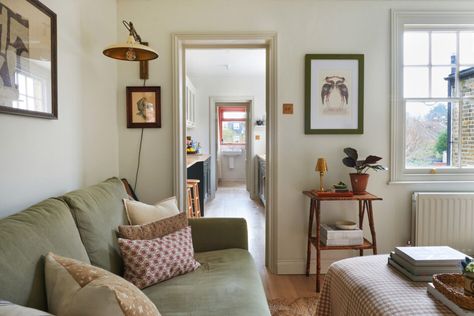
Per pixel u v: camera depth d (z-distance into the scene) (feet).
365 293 4.40
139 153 9.08
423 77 9.56
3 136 4.61
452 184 9.43
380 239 9.41
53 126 5.95
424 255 4.75
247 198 21.50
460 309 3.64
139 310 2.67
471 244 9.18
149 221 6.22
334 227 8.68
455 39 9.55
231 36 8.96
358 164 8.57
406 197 9.42
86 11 7.27
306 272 9.11
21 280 3.11
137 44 6.27
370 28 9.16
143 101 8.96
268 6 9.02
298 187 9.27
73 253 4.06
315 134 9.23
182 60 9.45
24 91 4.94
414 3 9.16
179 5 8.94
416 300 4.03
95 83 7.75
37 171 5.46
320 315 5.61
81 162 7.07
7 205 4.71
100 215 5.19
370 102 9.27
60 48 6.23
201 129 21.61
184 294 4.80
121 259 5.38
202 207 15.84
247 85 21.39
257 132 21.43
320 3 9.07
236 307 4.42
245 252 6.75
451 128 9.69
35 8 5.22
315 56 9.06
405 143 9.52
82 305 2.68
